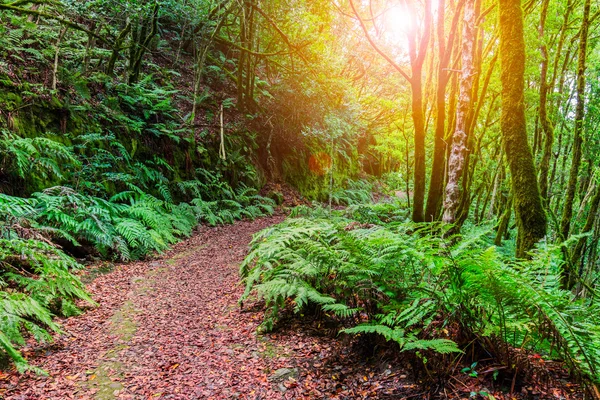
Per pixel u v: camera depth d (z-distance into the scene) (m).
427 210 6.94
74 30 10.91
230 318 4.82
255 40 16.55
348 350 3.59
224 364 3.66
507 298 2.67
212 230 10.66
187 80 15.34
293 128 17.94
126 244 7.36
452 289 3.05
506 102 4.06
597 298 3.27
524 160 3.92
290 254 4.93
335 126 17.19
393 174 24.58
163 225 8.72
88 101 9.36
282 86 16.52
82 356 3.80
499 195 12.29
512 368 2.63
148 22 11.55
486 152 14.48
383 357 3.29
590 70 8.87
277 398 3.02
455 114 8.18
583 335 2.41
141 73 12.42
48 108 7.98
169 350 3.97
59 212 6.42
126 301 5.36
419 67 6.49
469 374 2.71
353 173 25.09
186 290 5.95
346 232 4.32
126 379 3.41
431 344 2.56
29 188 6.82
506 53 4.06
